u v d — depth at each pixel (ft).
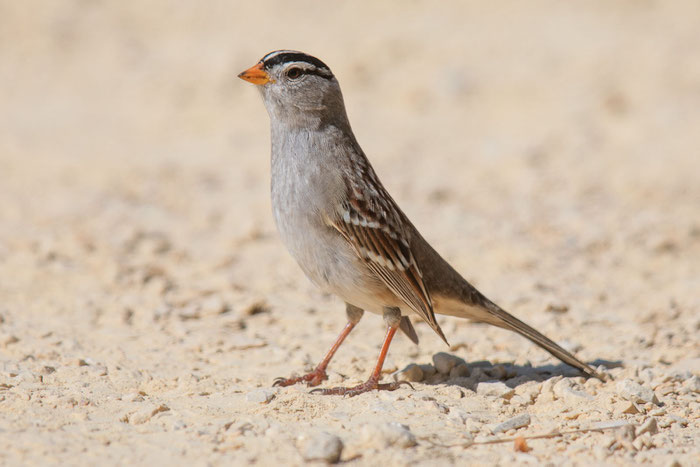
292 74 28.30
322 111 28.53
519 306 39.78
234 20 96.12
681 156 62.85
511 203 56.03
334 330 36.58
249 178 60.70
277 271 44.55
